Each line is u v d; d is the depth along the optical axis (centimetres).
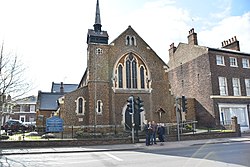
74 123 2467
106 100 2533
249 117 3080
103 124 2462
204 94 3023
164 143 1941
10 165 1073
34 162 1150
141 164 1032
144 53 2858
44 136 2100
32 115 5397
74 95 2536
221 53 3089
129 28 2864
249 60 3303
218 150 1419
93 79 2552
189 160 1098
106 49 2675
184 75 3441
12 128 3009
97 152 1534
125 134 2295
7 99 2200
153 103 2753
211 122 2880
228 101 2978
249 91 3184
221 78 3038
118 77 2712
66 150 1600
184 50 3488
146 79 2803
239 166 921
